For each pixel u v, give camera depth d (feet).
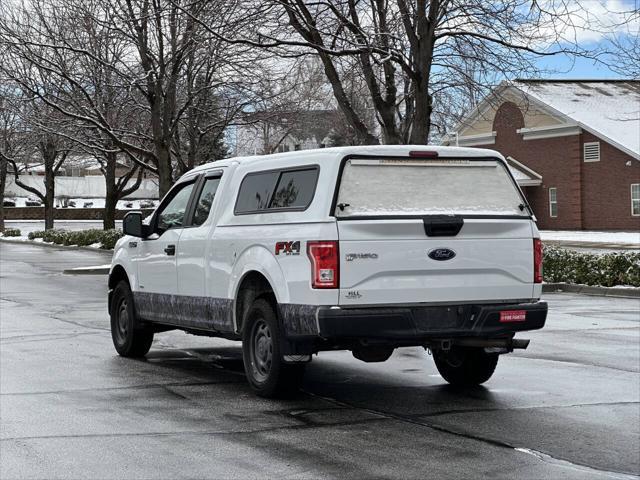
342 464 21.30
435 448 22.77
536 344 41.78
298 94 134.82
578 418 26.18
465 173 28.19
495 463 21.39
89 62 99.66
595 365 35.73
